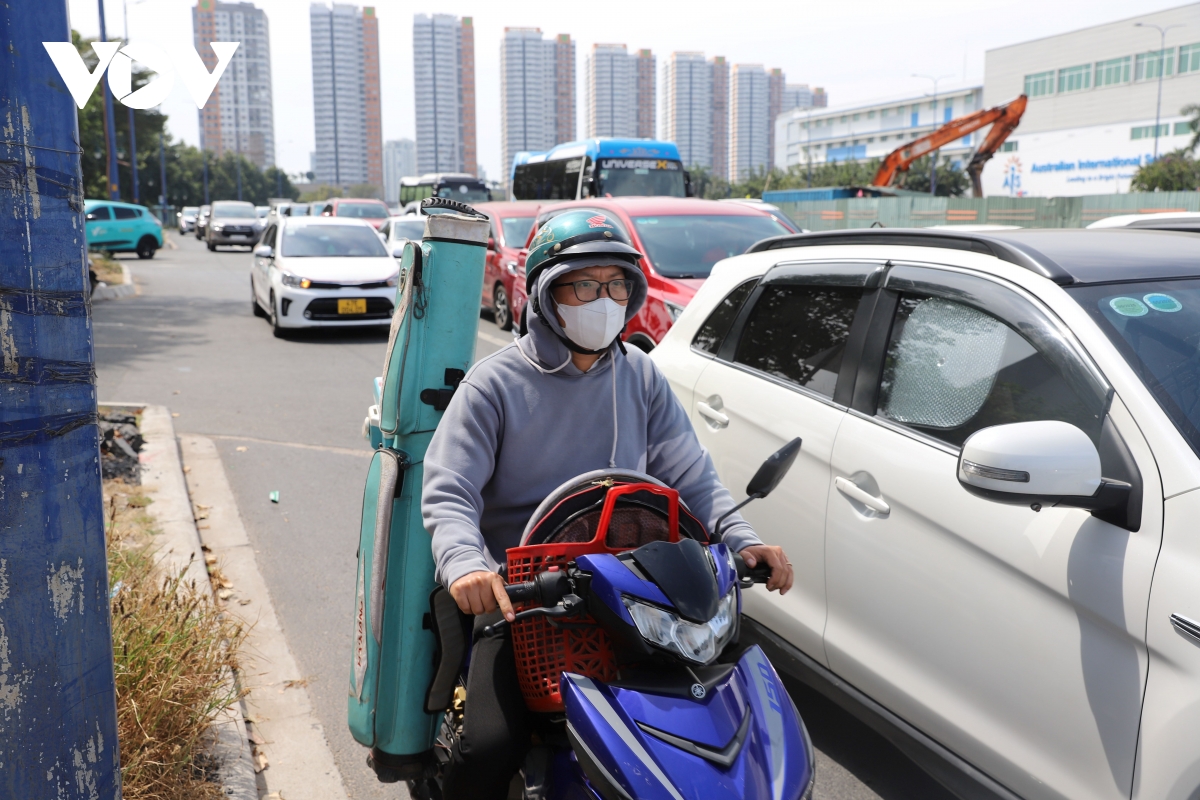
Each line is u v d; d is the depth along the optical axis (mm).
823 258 3621
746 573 2324
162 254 35125
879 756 3312
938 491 2725
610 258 2295
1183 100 84438
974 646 2586
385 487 2559
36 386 1812
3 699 1834
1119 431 2348
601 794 1868
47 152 1791
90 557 1936
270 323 14969
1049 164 96875
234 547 5312
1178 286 2730
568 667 2066
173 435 7285
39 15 1766
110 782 2023
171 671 3072
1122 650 2217
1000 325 2795
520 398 2398
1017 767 2475
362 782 3242
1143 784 2148
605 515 2111
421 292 2555
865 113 121438
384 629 2592
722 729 1868
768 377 3623
